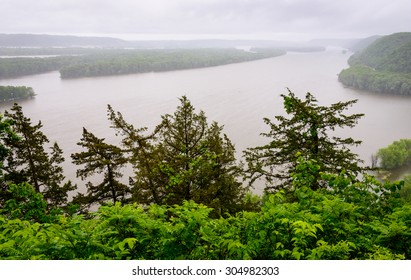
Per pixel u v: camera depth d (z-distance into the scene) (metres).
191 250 5.61
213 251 5.82
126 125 17.77
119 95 160.00
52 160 19.69
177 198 16.98
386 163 68.50
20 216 10.75
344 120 14.30
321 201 6.71
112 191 19.28
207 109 121.38
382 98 145.12
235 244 5.34
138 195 17.62
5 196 16.17
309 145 14.48
